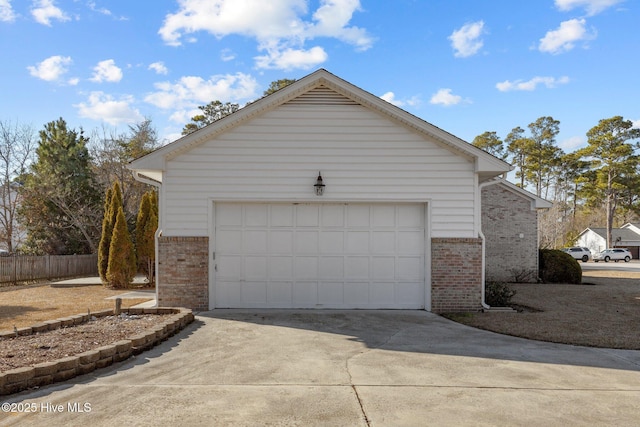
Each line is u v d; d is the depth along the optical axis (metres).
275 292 10.84
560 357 6.90
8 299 12.77
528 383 5.63
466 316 10.09
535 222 19.86
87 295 13.76
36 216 25.47
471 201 10.75
